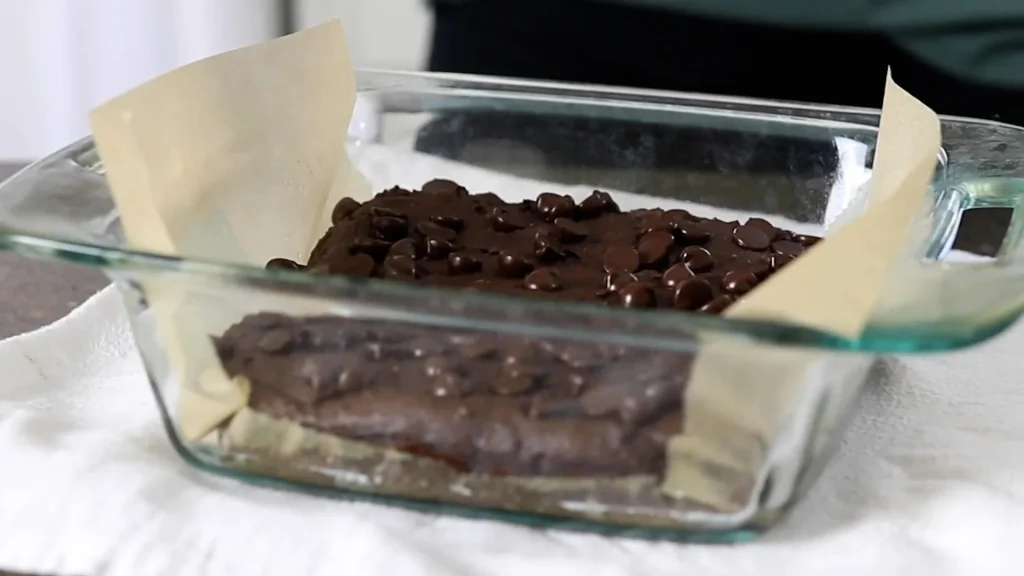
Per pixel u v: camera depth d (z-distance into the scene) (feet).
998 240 1.75
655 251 1.77
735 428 1.47
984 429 1.68
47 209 1.58
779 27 2.78
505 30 2.97
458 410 1.50
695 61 2.87
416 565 1.47
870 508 1.56
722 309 1.56
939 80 2.75
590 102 2.05
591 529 1.54
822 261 1.40
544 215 1.90
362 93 2.05
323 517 1.54
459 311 1.44
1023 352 1.83
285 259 1.75
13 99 3.68
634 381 1.47
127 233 1.54
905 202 1.43
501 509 1.55
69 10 3.46
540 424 1.49
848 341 1.40
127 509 1.52
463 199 1.94
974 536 1.52
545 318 1.42
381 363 1.52
